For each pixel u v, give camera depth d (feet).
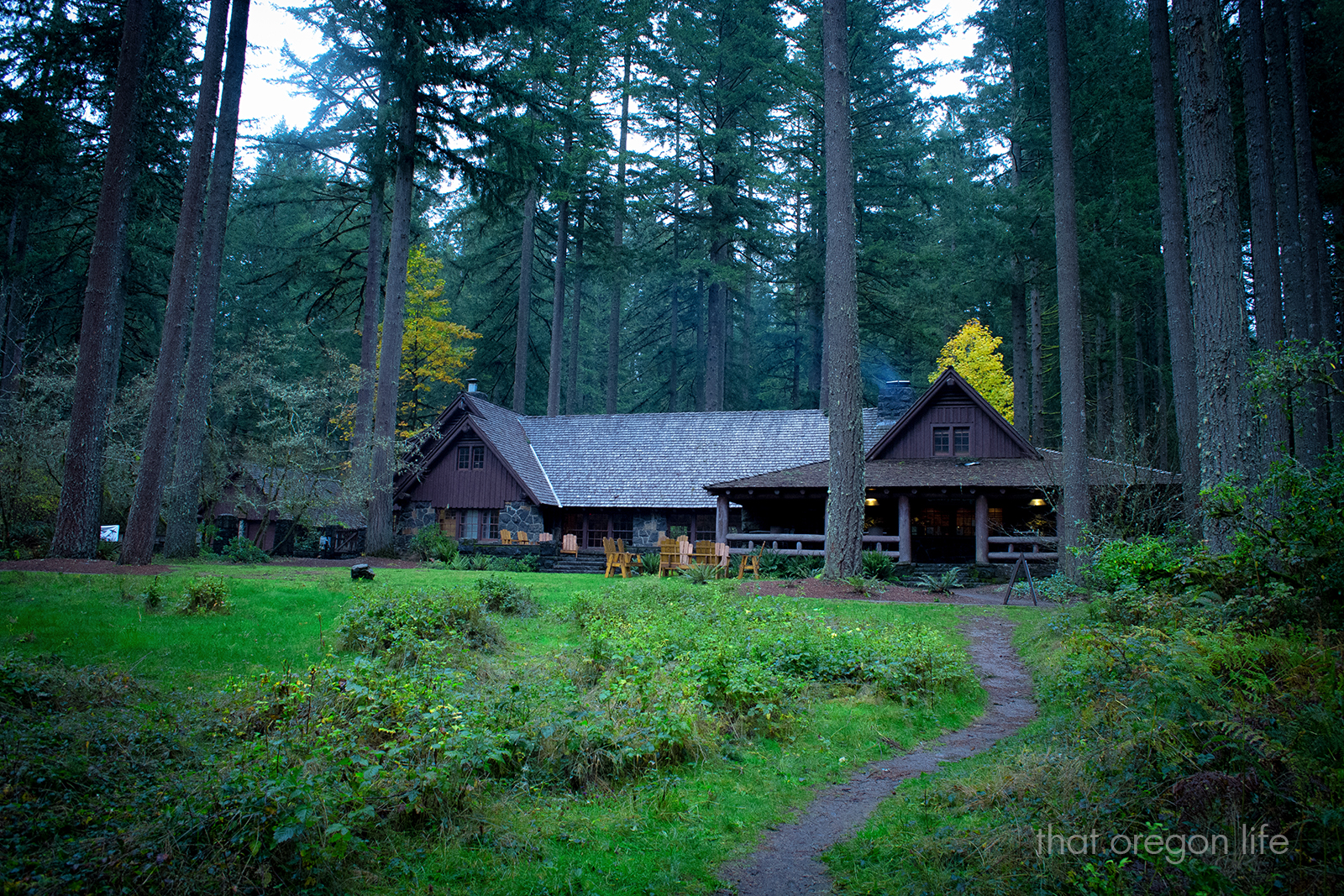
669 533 96.02
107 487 89.45
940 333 113.39
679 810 18.21
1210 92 35.76
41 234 89.61
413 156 87.45
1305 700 16.28
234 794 13.62
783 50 108.68
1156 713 16.46
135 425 94.27
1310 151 60.90
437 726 18.76
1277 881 11.69
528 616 42.60
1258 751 14.10
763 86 117.19
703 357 151.53
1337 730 13.94
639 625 32.96
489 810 16.72
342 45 81.15
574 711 21.58
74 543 61.77
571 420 113.19
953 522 90.07
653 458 102.73
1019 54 94.22
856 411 57.11
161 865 12.16
